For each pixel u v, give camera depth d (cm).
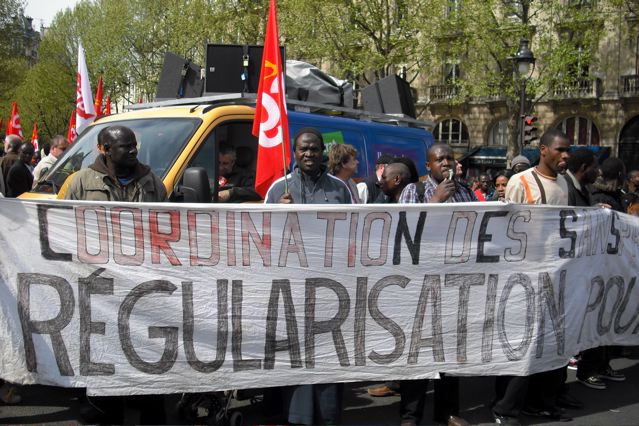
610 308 587
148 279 448
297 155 510
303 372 471
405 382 498
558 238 528
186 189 553
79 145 683
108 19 3756
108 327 444
